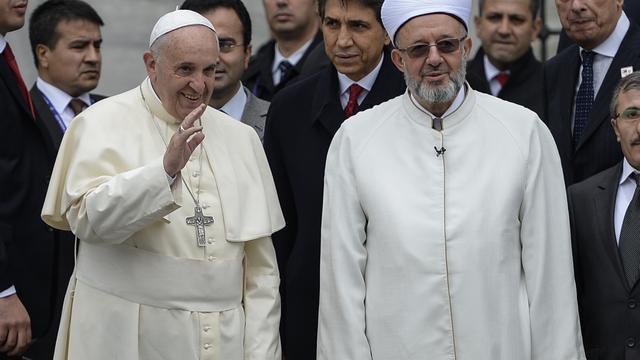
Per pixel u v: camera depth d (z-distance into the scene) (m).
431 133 19.66
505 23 28.67
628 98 20.56
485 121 19.73
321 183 22.19
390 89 22.47
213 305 19.33
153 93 19.81
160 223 19.09
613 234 20.61
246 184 20.08
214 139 20.08
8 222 22.52
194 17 19.06
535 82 27.06
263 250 20.19
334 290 19.50
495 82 29.72
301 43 30.58
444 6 19.19
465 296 18.86
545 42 34.06
